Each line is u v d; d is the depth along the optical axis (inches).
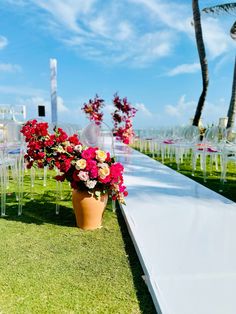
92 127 149.5
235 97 322.0
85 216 104.2
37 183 179.0
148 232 97.4
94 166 100.8
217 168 240.4
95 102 326.0
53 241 95.1
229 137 199.3
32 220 114.7
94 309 62.5
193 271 74.1
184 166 255.8
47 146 108.3
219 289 67.0
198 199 136.5
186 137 280.7
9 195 150.9
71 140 109.3
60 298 65.9
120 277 74.5
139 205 126.7
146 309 62.7
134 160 265.3
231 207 124.2
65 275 75.0
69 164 102.2
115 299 65.9
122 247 91.1
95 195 103.0
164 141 269.3
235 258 81.0
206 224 104.7
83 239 96.8
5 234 100.5
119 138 329.1
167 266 76.3
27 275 74.8
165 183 171.3
